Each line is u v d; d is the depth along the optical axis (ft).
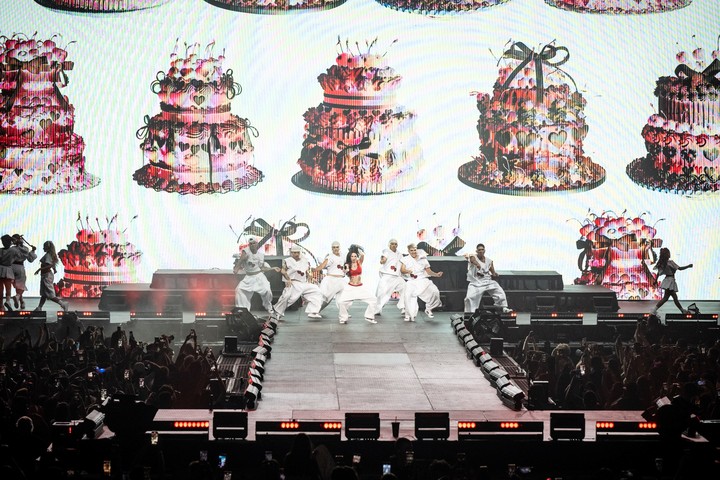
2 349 139.33
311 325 162.30
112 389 123.03
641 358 130.72
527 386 132.67
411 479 100.53
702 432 112.27
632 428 111.45
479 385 134.00
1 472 87.30
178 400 121.08
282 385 132.67
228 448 109.19
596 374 129.29
